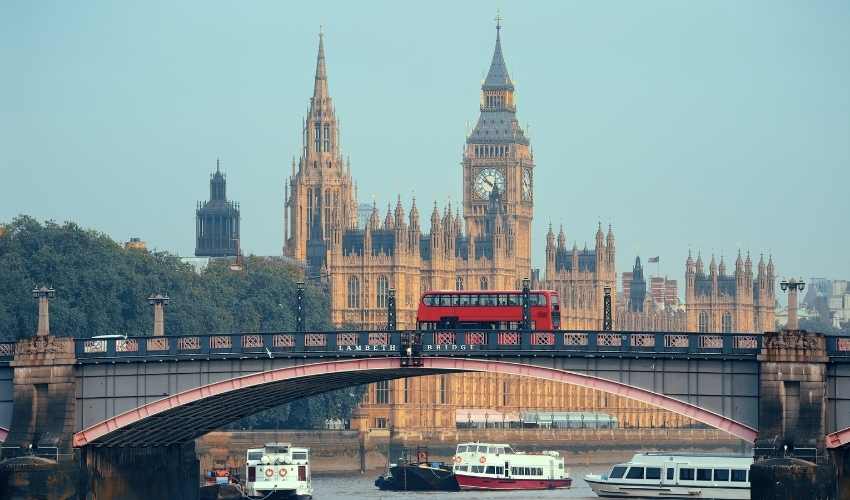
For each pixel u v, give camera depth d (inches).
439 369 7436.0
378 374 7672.2
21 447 7608.3
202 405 7696.9
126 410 7628.0
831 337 7071.9
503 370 7342.5
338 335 7460.6
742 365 7150.6
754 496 7017.7
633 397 7234.3
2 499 7549.2
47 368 7637.8
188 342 7583.7
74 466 7628.0
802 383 7027.6
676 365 7204.7
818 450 6993.1
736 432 7145.7
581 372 7288.4
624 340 7258.9
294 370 7480.3
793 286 7180.1
